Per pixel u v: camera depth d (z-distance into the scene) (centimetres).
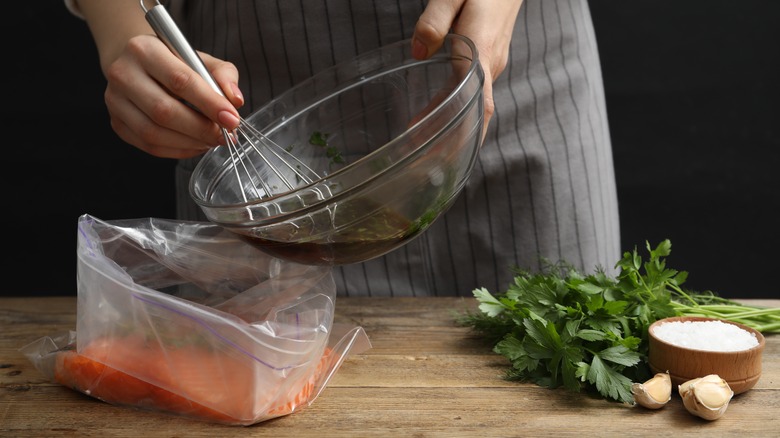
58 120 201
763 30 196
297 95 103
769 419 84
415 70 99
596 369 88
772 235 204
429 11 92
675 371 89
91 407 88
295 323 87
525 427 82
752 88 199
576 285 101
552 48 134
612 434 81
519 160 132
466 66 90
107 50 110
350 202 78
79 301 92
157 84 93
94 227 99
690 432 81
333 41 125
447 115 79
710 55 199
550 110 133
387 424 83
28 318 116
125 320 87
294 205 78
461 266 137
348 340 99
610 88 204
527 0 131
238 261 102
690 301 115
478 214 135
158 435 82
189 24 137
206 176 93
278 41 125
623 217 208
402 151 78
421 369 97
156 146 100
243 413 82
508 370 96
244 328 82
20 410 86
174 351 85
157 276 100
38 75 199
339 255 85
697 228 206
